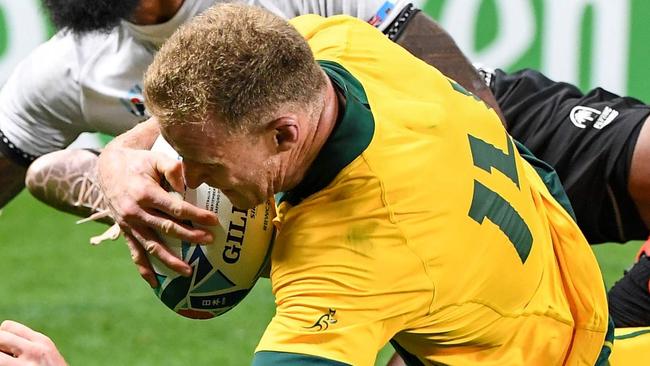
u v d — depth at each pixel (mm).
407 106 7082
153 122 7930
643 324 9953
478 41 19891
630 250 17531
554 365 7789
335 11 9609
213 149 6281
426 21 9633
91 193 9328
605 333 8102
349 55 7363
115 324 14953
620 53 20109
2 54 19000
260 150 6375
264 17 6398
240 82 6156
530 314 7547
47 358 7000
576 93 10961
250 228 7277
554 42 20031
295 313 6633
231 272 7367
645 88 20203
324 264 6645
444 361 7391
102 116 10555
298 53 6371
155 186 7227
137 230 7332
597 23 20016
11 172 11117
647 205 10289
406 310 6707
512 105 10906
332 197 6711
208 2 9336
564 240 8000
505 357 7500
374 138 6766
